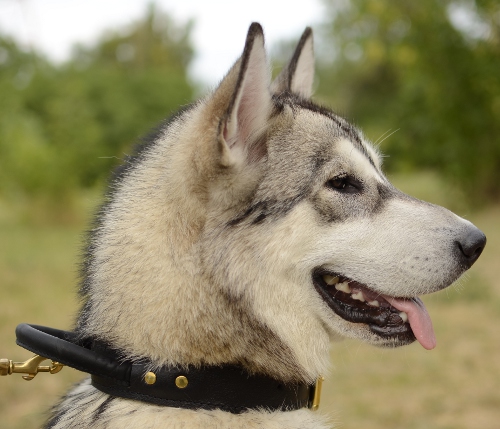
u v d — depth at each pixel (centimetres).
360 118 807
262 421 70
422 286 76
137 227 72
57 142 450
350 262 76
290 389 73
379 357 170
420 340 77
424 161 479
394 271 76
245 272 72
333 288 77
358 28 459
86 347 72
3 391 141
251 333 71
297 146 76
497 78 400
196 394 69
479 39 406
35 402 137
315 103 85
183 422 67
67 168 439
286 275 74
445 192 468
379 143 89
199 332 70
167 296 70
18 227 432
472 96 420
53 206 444
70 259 304
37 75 575
